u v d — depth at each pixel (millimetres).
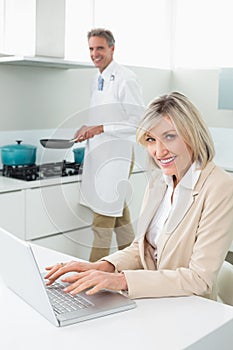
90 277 1473
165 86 4949
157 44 4918
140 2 4695
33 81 3818
